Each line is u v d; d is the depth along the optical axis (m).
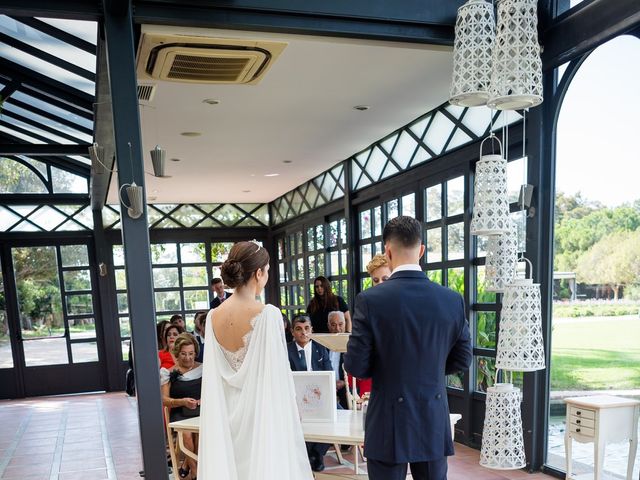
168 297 9.45
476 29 2.57
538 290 2.91
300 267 8.80
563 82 3.46
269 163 6.73
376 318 1.86
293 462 1.95
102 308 8.77
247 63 3.28
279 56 3.42
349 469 3.94
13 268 8.52
